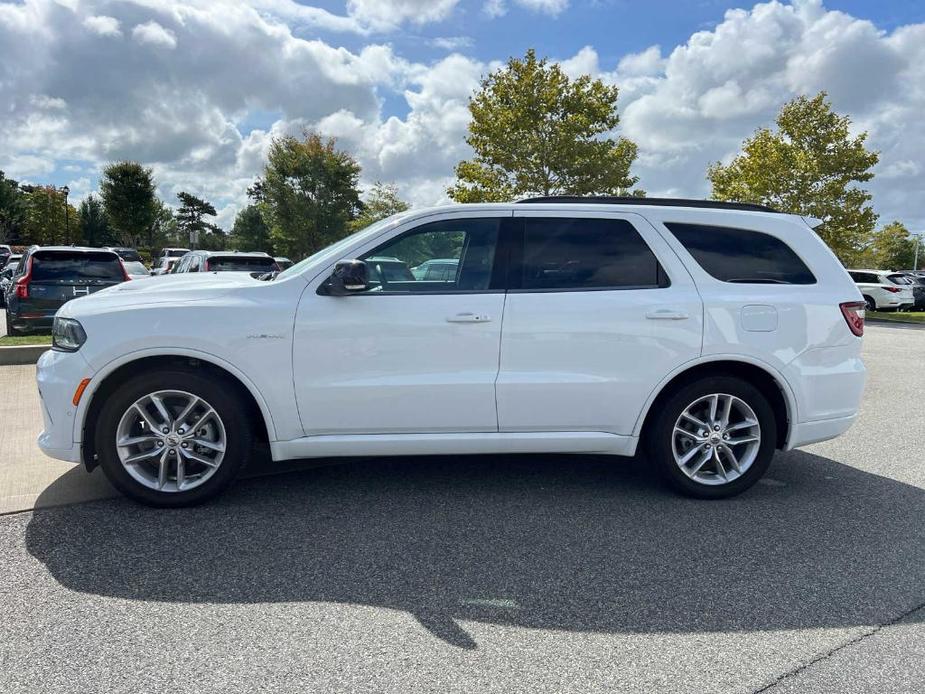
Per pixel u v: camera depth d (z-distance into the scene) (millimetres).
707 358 4082
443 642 2635
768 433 4184
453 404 3982
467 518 3887
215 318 3791
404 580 3133
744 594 3037
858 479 4672
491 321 3947
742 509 4082
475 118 22531
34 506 3945
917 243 70750
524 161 21406
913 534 3723
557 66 21562
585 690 2342
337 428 3967
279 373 3850
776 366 4141
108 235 59094
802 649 2611
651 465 4461
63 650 2533
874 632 2738
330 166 37750
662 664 2504
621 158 22000
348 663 2482
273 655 2525
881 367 10023
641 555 3430
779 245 4293
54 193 57844
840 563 3357
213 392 3840
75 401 3742
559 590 3059
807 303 4191
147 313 3770
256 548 3445
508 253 4086
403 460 4969
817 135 23453
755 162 24328
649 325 4027
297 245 38531
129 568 3207
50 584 3045
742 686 2379
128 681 2354
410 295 3953
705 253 4191
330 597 2969
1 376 7762
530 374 3994
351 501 4129
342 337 3875
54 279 10234
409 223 4094
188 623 2738
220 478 3926
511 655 2551
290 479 4523
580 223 4164
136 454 3918
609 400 4062
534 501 4172
